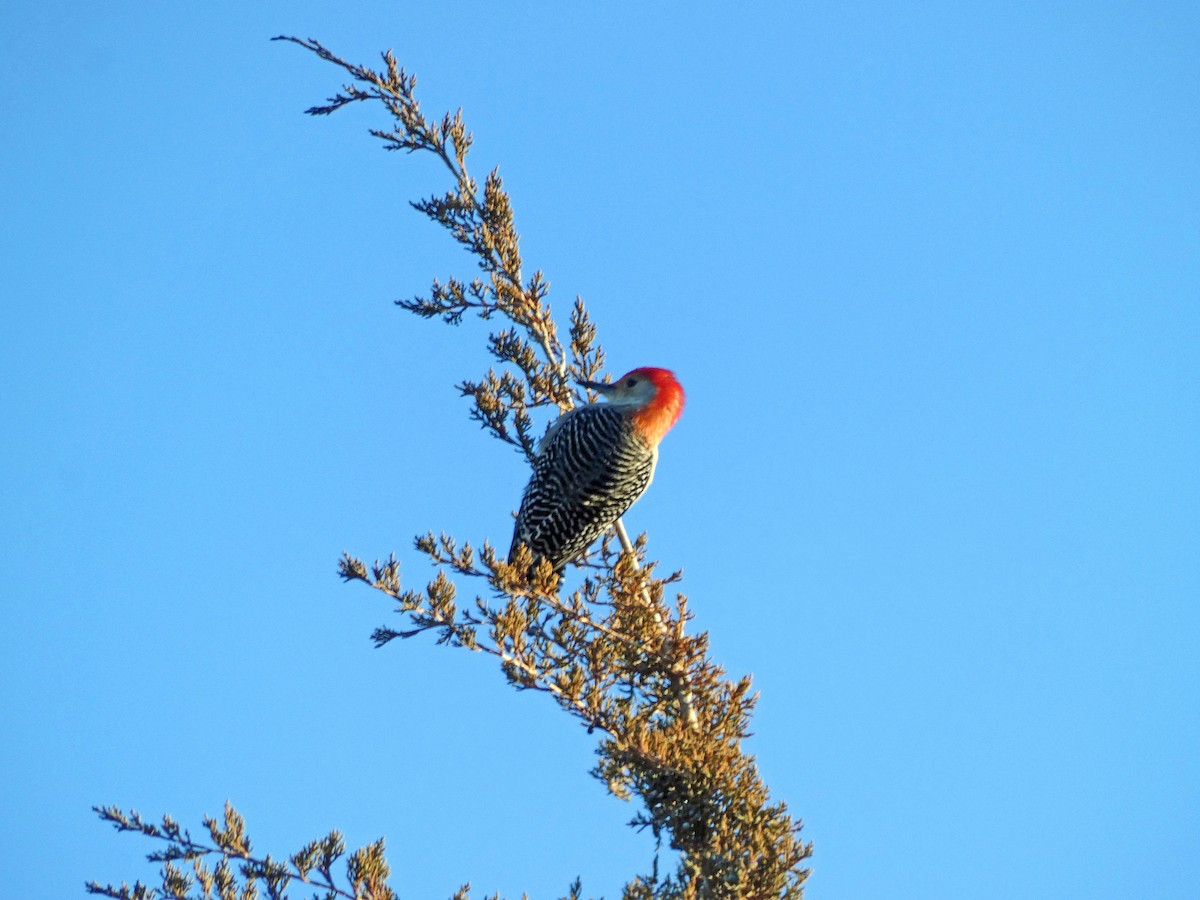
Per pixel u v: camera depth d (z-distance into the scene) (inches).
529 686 483.2
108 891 423.8
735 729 501.7
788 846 466.0
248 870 425.1
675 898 449.1
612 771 473.1
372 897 419.8
